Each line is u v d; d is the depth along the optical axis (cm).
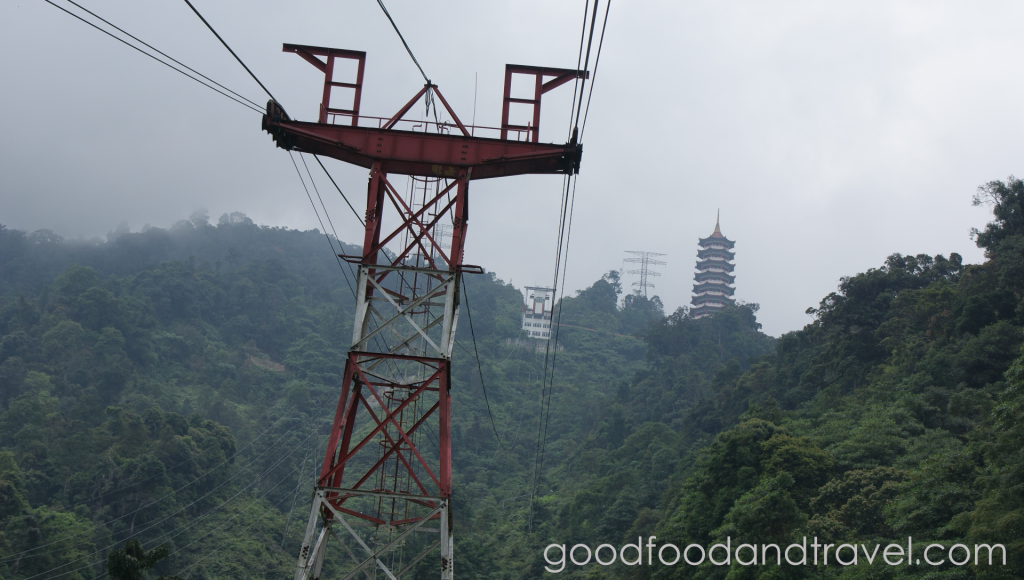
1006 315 8112
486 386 18025
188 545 8681
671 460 10544
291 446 12875
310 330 19775
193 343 17225
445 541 2061
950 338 8256
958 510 4378
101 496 8625
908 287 10981
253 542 9088
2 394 12938
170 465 9394
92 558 7519
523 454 15238
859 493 5309
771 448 6250
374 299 2317
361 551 8612
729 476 6425
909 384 7744
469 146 2427
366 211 2370
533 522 10012
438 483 2111
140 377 14762
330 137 2402
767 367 11856
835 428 7119
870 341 10075
